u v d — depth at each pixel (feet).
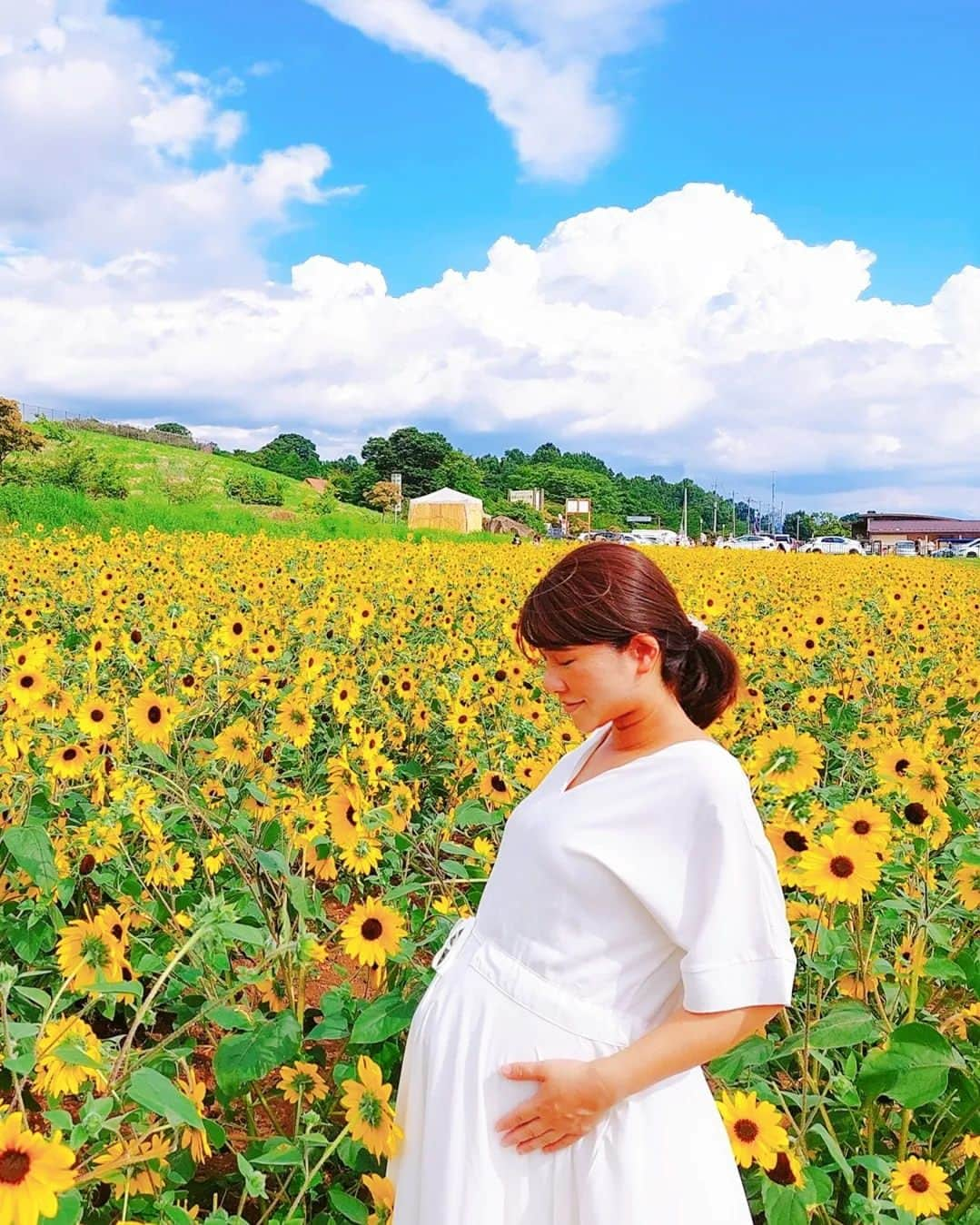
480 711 17.34
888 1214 7.11
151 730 11.84
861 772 13.98
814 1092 8.21
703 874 5.20
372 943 7.57
